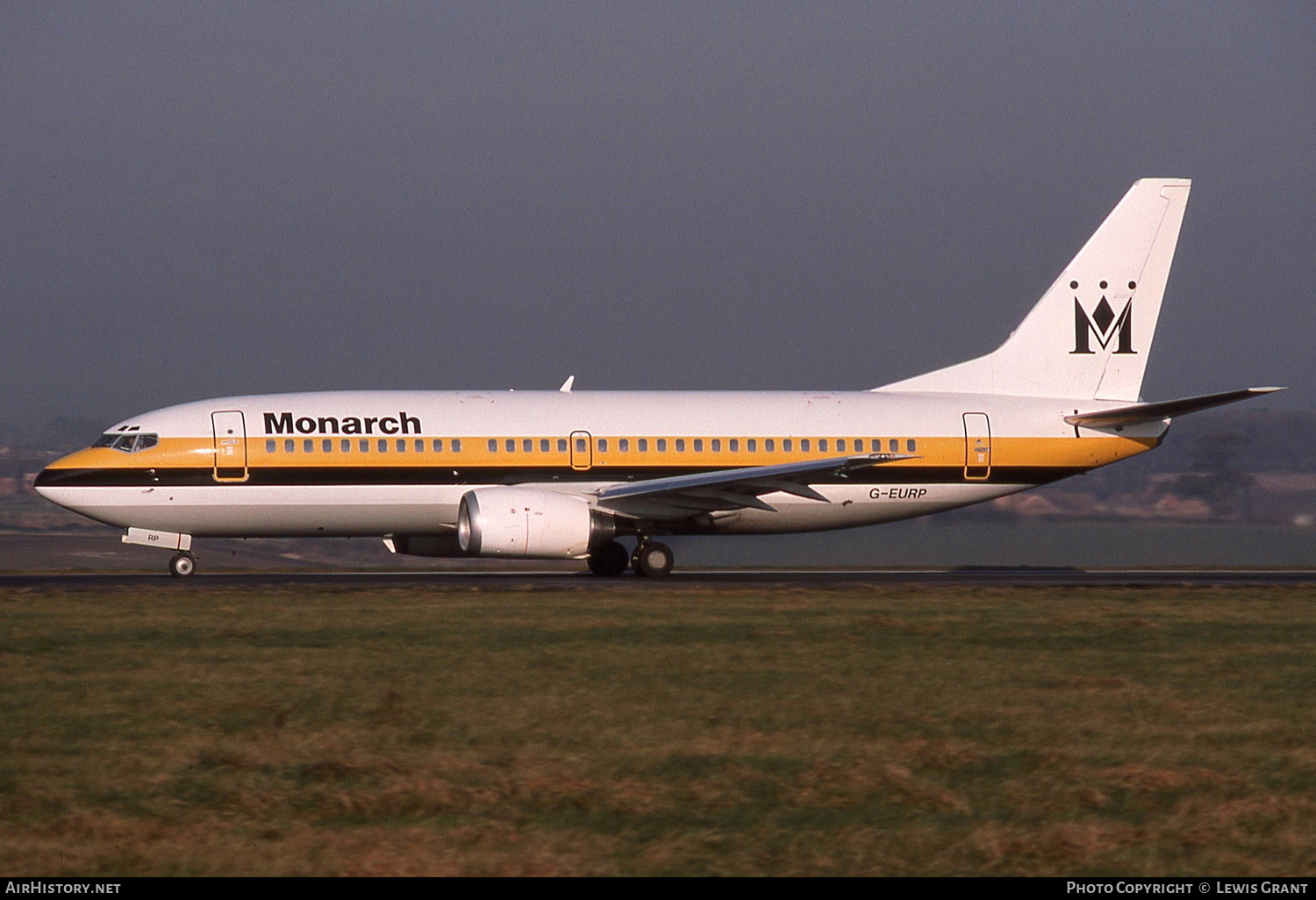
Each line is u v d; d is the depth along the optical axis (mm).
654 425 155125
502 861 45562
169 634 96812
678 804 52625
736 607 116062
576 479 152500
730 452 155875
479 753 60812
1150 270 168375
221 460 144750
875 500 160750
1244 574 171000
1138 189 168000
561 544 143250
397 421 149250
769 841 48125
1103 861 46312
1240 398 154750
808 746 62312
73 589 128375
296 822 49875
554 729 65562
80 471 142875
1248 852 47344
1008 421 162625
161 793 53719
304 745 62000
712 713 69562
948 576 160750
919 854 47000
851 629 101375
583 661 85625
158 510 144375
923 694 75312
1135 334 168375
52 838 47906
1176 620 108938
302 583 139250
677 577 156375
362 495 147625
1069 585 142500
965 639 96375
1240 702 73688
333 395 152250
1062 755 60938
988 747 62688
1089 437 164125
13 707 70188
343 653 88562
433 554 162625
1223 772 58281
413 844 47250
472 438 150125
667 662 85188
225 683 77188
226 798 52906
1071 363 167375
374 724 66562
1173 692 76375
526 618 106625
